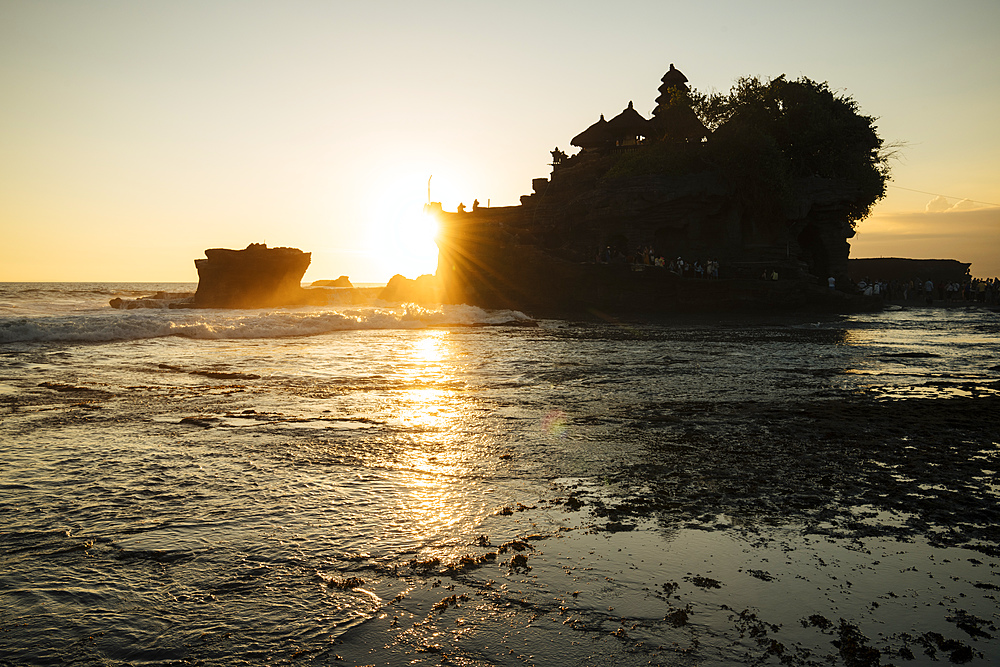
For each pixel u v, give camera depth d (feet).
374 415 26.32
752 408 28.30
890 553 12.10
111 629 9.18
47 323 61.36
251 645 8.75
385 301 180.24
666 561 11.66
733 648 8.69
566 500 15.28
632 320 113.80
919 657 8.48
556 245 187.83
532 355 52.54
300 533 13.00
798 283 144.15
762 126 169.78
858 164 169.37
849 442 21.56
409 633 9.09
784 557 11.87
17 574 10.96
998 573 11.23
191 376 38.11
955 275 311.47
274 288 152.56
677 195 150.61
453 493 15.79
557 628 9.24
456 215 204.54
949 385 35.76
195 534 12.87
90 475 16.99
